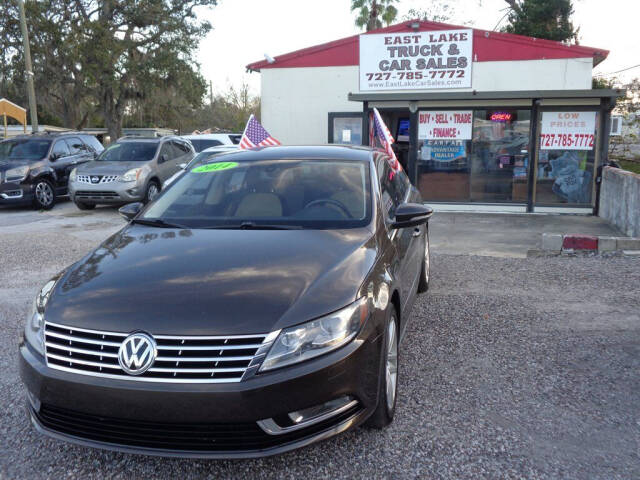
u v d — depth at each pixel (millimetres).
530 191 11859
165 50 34344
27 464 3076
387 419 3297
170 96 36719
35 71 32312
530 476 2906
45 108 36250
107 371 2680
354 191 4156
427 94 11641
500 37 13805
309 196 4125
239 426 2656
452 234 9555
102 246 3738
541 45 13656
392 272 3533
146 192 13148
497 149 11977
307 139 15484
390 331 3369
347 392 2801
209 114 50312
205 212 4105
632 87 20297
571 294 5988
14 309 5777
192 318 2707
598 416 3492
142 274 3133
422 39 12109
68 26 32344
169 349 2631
